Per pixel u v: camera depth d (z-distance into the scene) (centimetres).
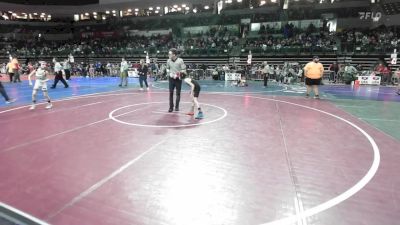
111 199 418
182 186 459
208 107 1127
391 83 2181
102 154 597
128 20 4316
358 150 632
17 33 4309
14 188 453
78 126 824
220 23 3816
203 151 617
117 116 956
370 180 484
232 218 373
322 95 1528
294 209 394
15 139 701
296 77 2298
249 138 712
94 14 4509
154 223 362
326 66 2750
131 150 621
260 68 2539
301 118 942
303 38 3064
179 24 3994
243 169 525
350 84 2200
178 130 780
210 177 491
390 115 1005
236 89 1784
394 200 420
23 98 1383
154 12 4209
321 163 556
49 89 1775
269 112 1037
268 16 3603
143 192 439
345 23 3341
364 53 2638
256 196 429
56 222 364
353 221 367
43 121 890
